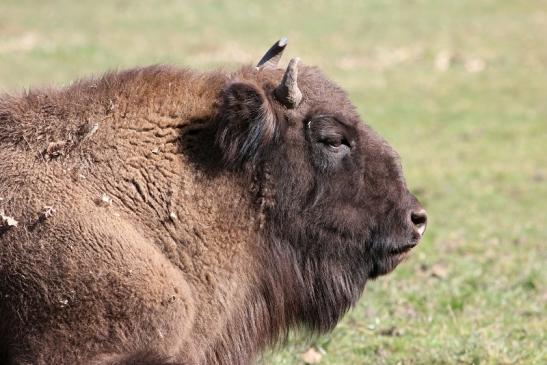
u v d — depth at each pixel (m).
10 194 19.78
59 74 100.19
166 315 19.88
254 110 21.03
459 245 43.22
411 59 117.44
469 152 71.38
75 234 19.44
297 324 23.44
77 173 20.33
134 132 21.08
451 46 124.06
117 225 19.94
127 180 20.62
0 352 19.77
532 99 94.38
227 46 120.88
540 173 63.03
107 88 21.53
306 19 142.00
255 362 23.42
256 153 21.39
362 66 113.50
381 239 22.64
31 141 20.62
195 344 21.00
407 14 146.12
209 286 21.11
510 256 41.53
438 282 37.00
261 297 22.34
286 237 22.23
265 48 120.88
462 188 58.38
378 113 88.31
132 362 18.72
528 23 138.62
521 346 29.38
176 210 20.84
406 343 30.03
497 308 33.78
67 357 19.16
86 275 19.23
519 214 51.41
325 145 22.09
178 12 142.75
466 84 102.94
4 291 19.30
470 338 29.91
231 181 21.47
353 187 22.34
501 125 82.31
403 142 75.81
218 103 21.28
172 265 20.61
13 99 21.53
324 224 22.31
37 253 19.27
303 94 22.36
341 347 30.09
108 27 130.50
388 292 35.34
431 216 50.59
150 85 21.67
